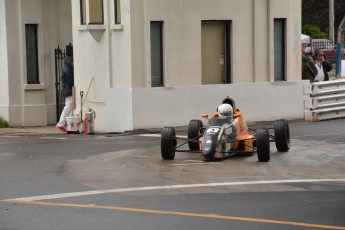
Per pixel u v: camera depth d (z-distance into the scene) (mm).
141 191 18000
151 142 27625
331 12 73375
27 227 14461
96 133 33188
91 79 33656
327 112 35031
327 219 14930
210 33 33375
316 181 19281
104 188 18422
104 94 32719
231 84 33219
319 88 34781
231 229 14164
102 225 14523
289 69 34719
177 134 29953
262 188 18281
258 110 33844
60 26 39250
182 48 32250
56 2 39094
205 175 20156
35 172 21031
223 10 33031
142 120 31422
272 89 34094
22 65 38344
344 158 23203
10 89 38281
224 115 22969
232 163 22172
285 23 34750
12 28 38188
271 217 15109
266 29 34000
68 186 18734
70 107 35062
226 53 33656
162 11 31609
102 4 32719
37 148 26578
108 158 23562
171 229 14188
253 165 21781
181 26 32156
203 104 32656
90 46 33562
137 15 31172
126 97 31484
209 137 22078
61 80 36844
